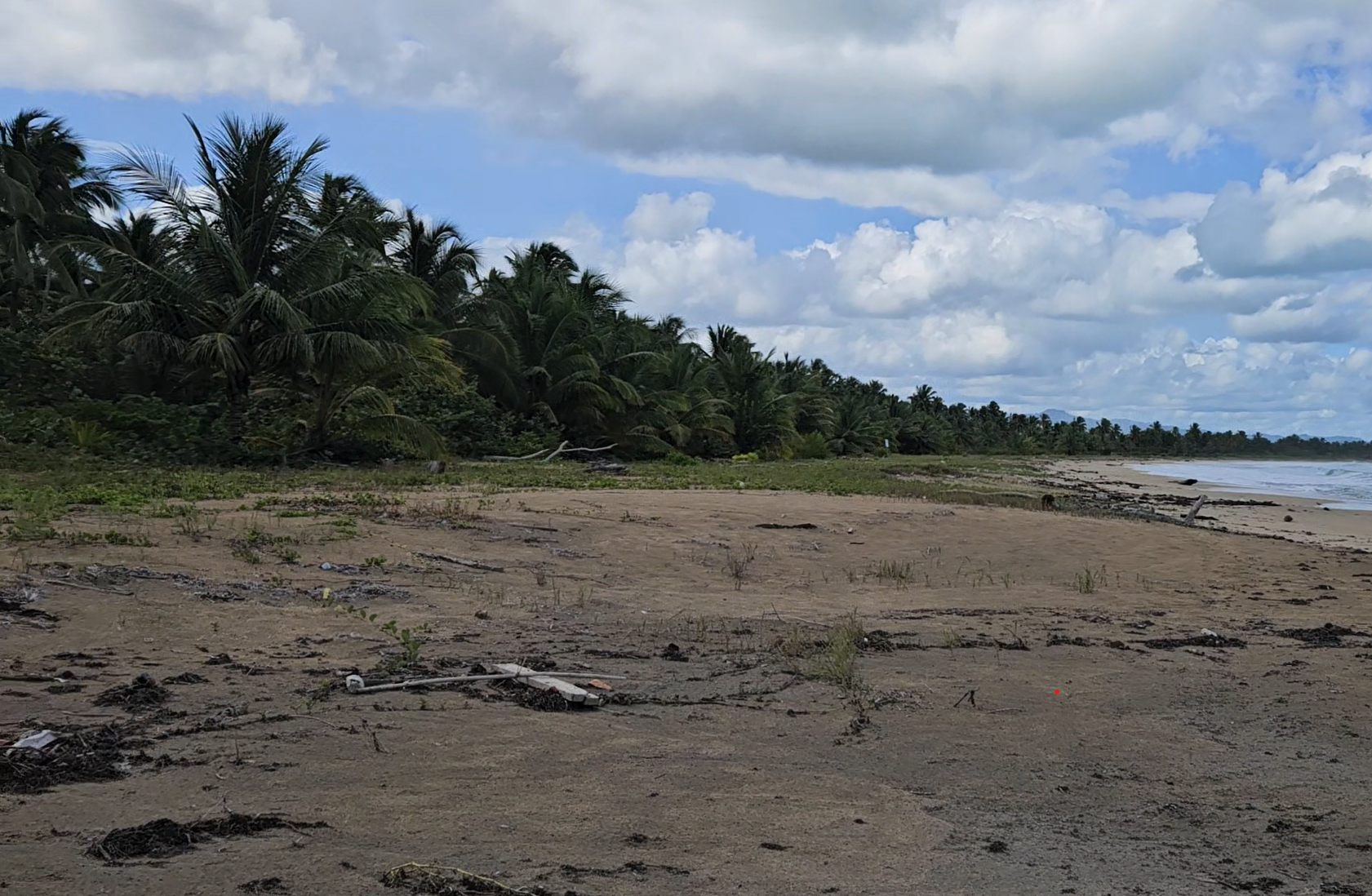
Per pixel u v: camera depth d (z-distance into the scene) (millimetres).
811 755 5012
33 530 9008
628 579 10148
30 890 3043
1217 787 4793
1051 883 3617
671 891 3350
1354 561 14797
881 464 46000
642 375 38031
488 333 31359
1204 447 136125
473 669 6117
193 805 3848
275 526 10570
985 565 12664
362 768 4379
